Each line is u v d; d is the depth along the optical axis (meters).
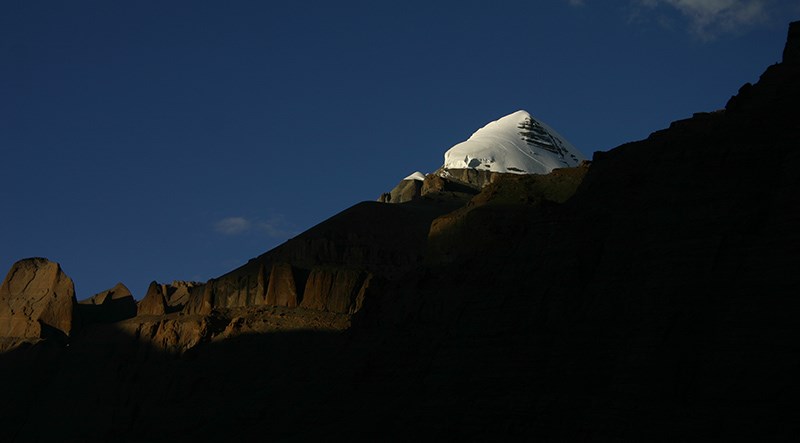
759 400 87.00
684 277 98.25
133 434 199.12
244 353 195.25
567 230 122.88
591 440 97.31
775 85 107.12
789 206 92.81
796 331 87.12
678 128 121.75
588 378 106.56
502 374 117.00
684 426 89.56
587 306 111.00
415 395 130.12
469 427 115.12
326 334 190.88
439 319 141.00
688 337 95.06
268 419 159.12
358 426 133.75
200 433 170.88
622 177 123.25
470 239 155.25
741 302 91.31
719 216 100.00
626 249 110.38
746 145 103.50
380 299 161.75
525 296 122.31
